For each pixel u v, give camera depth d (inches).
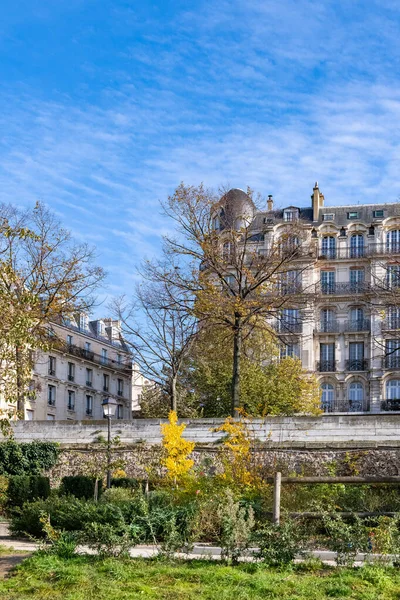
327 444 990.4
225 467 784.3
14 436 1120.8
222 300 1294.3
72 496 689.0
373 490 669.3
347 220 2532.0
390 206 2541.8
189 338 1529.3
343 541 462.0
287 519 483.8
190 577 434.6
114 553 478.9
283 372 1674.5
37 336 1386.6
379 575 429.4
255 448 964.6
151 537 502.9
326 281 2466.8
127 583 425.4
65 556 478.6
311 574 448.5
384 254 2405.3
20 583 428.1
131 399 2783.0
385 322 2388.0
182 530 516.4
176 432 764.0
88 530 488.4
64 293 1518.2
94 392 2532.0
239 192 2027.6
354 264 2465.6
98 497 795.4
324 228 2495.1
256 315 1364.4
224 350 1605.6
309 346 2394.2
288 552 464.1
